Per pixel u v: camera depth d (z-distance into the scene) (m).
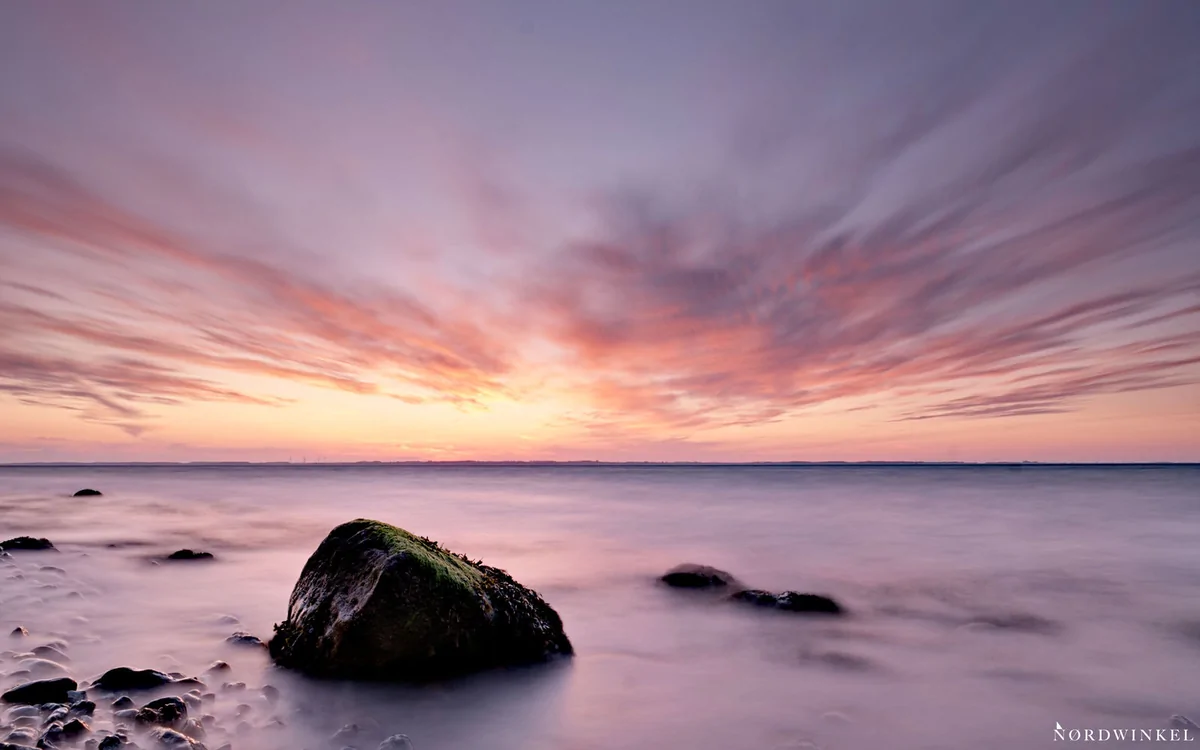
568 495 46.97
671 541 21.06
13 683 6.51
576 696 7.19
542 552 18.66
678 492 49.97
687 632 9.98
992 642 9.79
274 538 20.11
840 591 13.34
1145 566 16.34
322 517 27.34
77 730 5.19
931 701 7.37
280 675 7.07
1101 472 109.25
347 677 6.78
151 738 5.18
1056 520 27.27
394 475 109.50
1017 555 18.03
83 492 38.75
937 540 21.16
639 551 18.83
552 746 6.02
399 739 5.70
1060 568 16.03
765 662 8.66
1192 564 16.50
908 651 9.28
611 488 57.84
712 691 7.53
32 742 5.06
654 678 7.89
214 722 5.86
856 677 8.16
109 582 12.72
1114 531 23.42
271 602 11.16
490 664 7.20
